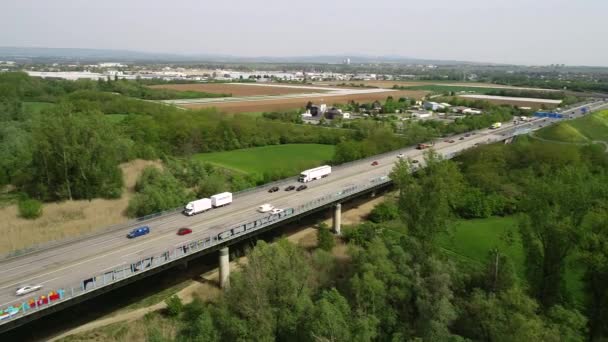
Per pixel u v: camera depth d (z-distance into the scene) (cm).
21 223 8512
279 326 5056
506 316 4850
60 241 6750
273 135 16975
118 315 6062
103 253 6397
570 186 6028
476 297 5259
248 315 5069
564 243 5791
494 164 11788
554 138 15900
